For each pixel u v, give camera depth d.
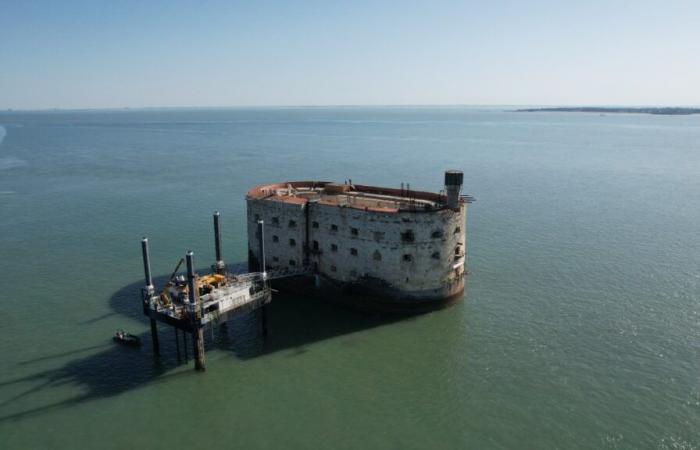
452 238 56.66
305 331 53.44
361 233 56.34
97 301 60.06
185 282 51.31
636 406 40.53
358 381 44.72
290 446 36.91
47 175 151.25
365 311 57.50
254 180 143.62
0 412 40.28
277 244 62.56
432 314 56.81
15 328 53.38
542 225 92.31
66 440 37.41
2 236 85.75
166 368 46.72
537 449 36.41
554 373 45.28
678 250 76.88
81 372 45.84
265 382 44.59
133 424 39.22
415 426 38.97
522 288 63.03
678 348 48.53
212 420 39.62
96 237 85.44
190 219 98.25
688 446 36.25
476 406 41.16
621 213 101.50
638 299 59.28
